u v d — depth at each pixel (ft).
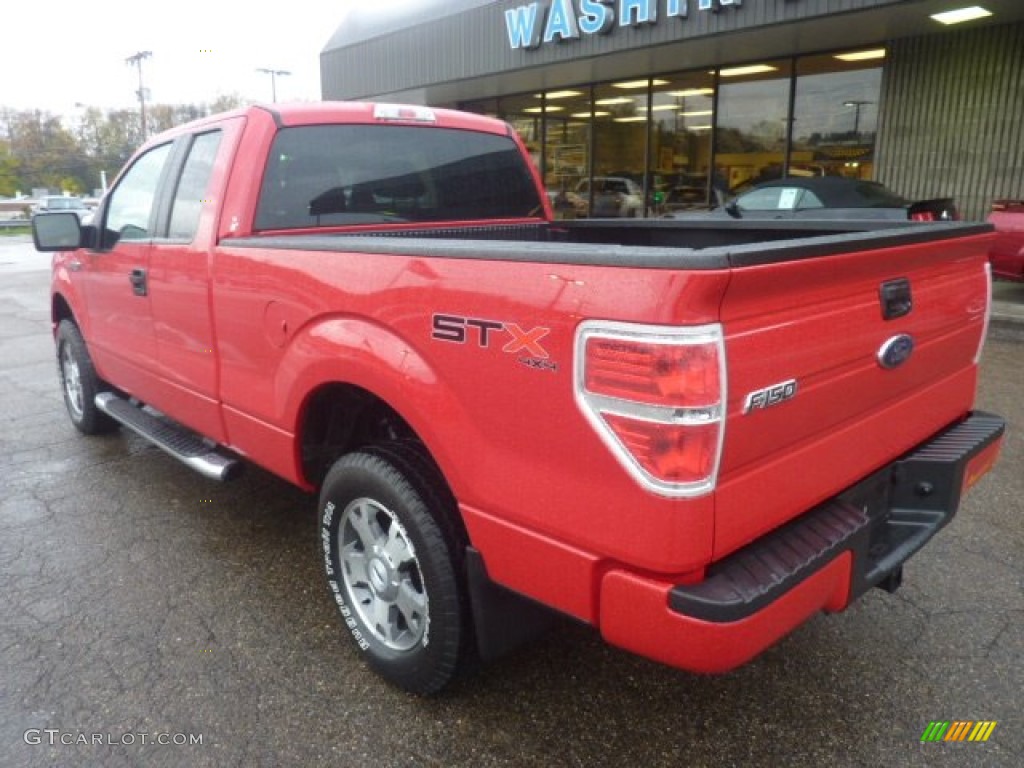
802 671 9.23
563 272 6.18
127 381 14.65
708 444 5.74
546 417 6.47
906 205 31.78
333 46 57.16
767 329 6.07
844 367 7.05
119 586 11.30
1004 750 7.93
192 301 11.37
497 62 45.60
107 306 14.55
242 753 8.03
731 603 5.97
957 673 9.13
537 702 8.78
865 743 8.07
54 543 12.64
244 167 10.66
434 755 8.00
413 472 8.22
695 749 8.04
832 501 7.60
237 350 10.53
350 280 8.29
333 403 9.97
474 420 7.13
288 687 9.05
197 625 10.31
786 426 6.49
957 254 8.64
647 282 5.67
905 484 8.75
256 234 10.66
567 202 54.80
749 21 34.40
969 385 9.84
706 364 5.62
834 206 32.60
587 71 46.26
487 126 13.53
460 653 8.16
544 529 6.78
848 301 6.95
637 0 37.86
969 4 31.42
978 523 12.85
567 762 7.88
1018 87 35.86
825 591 6.88
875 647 9.64
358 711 8.66
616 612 6.43
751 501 6.33
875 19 33.94
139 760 7.93
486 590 7.67
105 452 16.90
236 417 10.97
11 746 8.12
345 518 9.27
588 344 6.05
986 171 37.63
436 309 7.29
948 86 37.73
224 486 14.96
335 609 10.71
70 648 9.80
